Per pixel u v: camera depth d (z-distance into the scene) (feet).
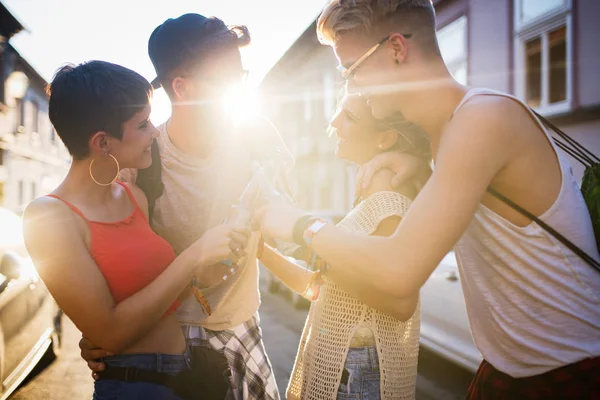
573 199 3.51
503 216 3.50
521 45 27.84
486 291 3.72
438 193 3.21
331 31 3.92
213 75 5.52
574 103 24.52
